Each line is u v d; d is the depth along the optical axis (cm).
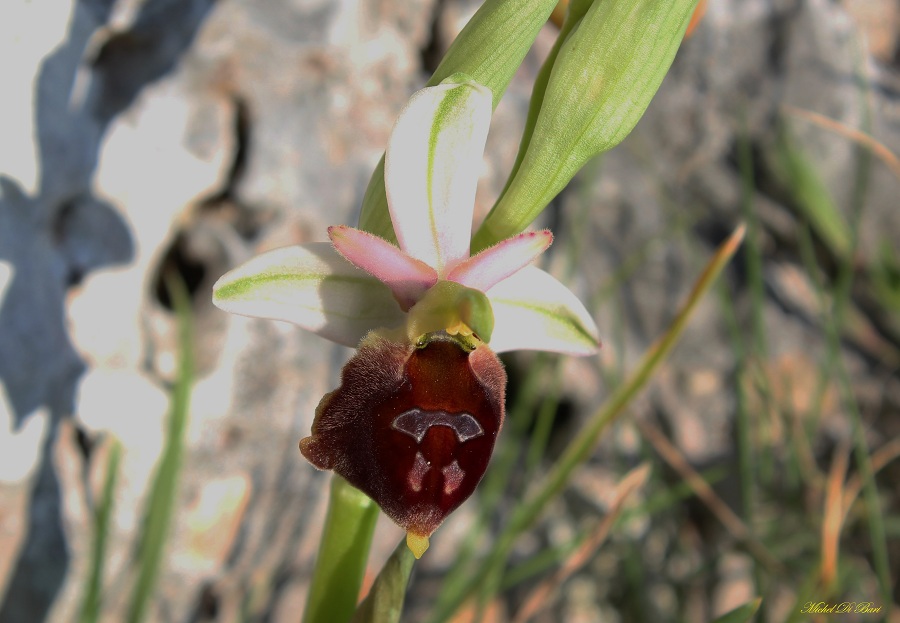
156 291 13
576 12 7
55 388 11
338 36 13
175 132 12
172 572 12
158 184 12
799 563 14
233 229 13
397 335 8
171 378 12
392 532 15
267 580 13
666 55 7
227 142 13
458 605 11
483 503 13
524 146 7
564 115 7
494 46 7
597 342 8
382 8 14
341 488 7
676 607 15
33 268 11
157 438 12
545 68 7
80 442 12
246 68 12
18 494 11
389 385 7
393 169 7
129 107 12
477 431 7
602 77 7
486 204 15
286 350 13
